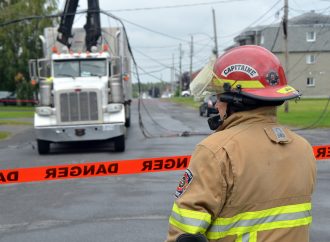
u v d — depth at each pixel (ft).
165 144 67.51
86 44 70.59
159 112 165.07
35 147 71.82
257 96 8.79
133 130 93.15
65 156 58.65
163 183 38.96
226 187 8.32
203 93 9.74
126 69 79.46
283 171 8.68
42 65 65.46
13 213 30.58
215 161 8.35
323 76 278.05
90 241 24.13
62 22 69.92
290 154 8.87
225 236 8.43
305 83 278.87
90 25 70.23
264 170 8.50
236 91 8.95
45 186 39.40
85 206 31.78
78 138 59.52
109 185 38.86
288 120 103.24
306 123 96.07
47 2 192.13
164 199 33.12
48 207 31.91
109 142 72.49
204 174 8.36
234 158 8.38
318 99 248.93
